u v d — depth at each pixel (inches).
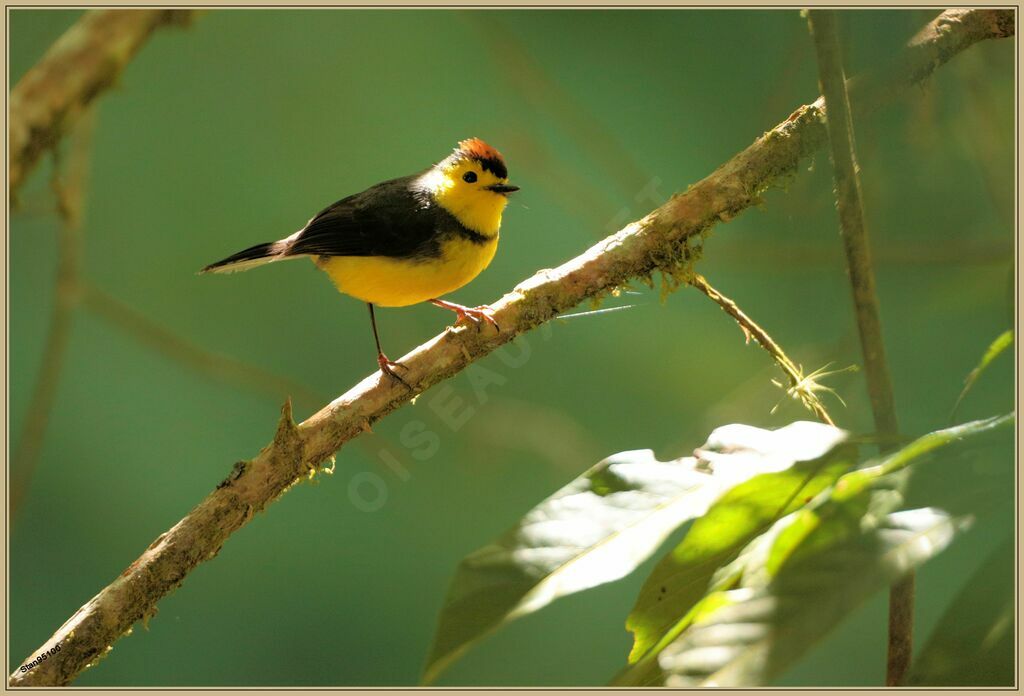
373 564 536.4
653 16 573.9
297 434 204.1
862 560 109.2
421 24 620.7
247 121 611.8
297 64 616.4
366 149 613.6
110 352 579.8
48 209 351.3
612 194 561.9
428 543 534.9
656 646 120.0
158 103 603.2
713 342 557.6
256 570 542.3
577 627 526.6
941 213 398.6
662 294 222.2
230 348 585.3
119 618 189.3
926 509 113.4
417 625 526.6
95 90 286.8
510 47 419.2
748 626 108.3
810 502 127.0
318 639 530.6
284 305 600.4
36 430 351.9
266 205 607.2
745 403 386.0
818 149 213.2
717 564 141.6
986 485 115.3
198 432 580.7
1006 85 357.4
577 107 420.8
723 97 549.3
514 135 432.5
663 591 142.6
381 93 618.2
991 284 294.5
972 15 212.1
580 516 143.4
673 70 564.1
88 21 288.5
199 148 606.5
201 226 600.7
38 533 543.8
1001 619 115.8
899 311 402.9
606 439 544.7
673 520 137.0
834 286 476.4
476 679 517.7
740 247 396.8
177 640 524.7
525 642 523.2
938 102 352.8
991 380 337.7
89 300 364.8
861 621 439.5
